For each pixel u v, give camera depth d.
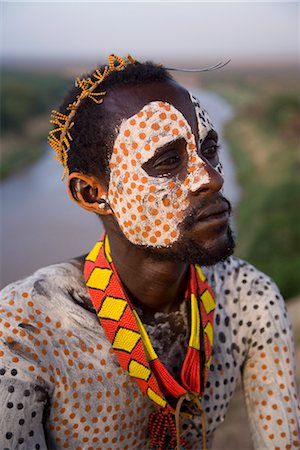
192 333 1.56
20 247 17.48
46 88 69.50
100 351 1.50
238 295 1.73
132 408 1.54
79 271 1.58
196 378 1.56
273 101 38.53
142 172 1.42
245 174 26.34
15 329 1.42
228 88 96.69
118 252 1.53
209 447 1.76
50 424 1.46
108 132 1.43
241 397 5.34
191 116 1.45
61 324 1.48
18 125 44.38
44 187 26.70
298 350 5.48
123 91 1.44
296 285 11.08
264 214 15.95
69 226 19.50
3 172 29.73
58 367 1.44
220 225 1.42
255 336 1.71
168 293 1.58
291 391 1.69
